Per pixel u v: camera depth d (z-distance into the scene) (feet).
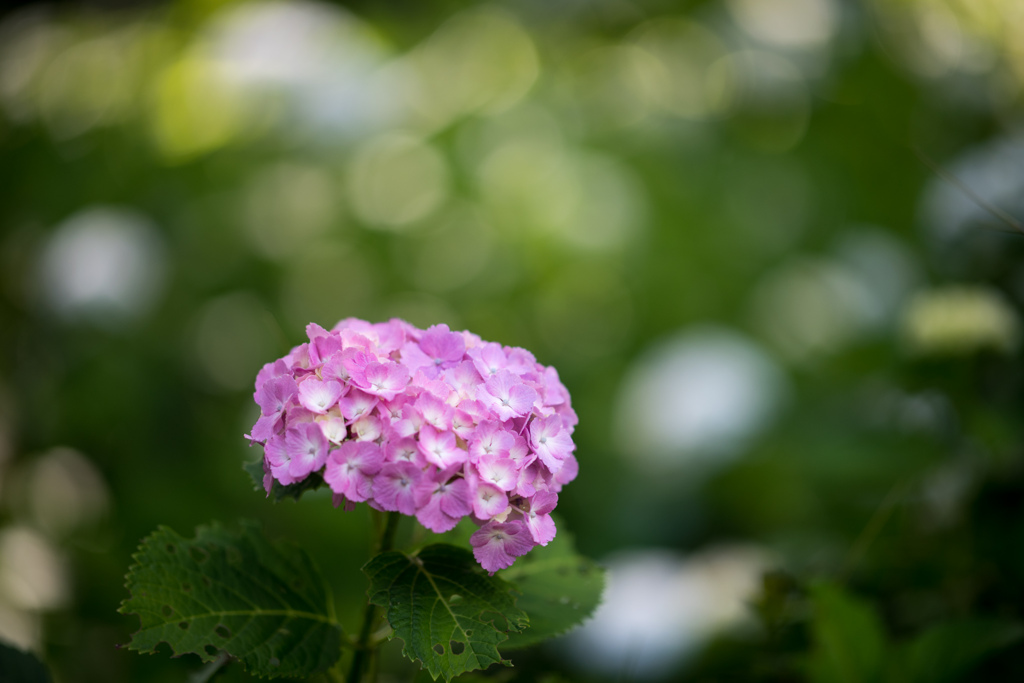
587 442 6.98
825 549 5.46
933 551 4.76
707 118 8.25
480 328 7.55
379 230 7.72
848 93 8.29
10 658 3.88
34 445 7.31
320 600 3.81
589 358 7.57
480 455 3.57
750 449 6.07
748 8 8.59
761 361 6.57
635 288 7.68
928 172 7.29
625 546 6.20
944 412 5.14
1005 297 5.36
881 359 6.83
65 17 9.13
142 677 5.15
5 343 7.82
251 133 7.82
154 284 7.38
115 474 6.82
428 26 8.63
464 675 3.99
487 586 3.66
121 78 8.57
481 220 7.72
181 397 7.20
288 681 4.16
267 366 3.70
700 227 7.70
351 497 3.54
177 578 3.73
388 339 3.72
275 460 3.58
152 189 7.86
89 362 7.17
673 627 4.89
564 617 3.89
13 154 8.49
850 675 4.20
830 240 7.89
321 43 8.03
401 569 3.67
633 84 8.36
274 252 7.73
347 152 7.62
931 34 8.55
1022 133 6.56
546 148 7.87
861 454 5.28
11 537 6.51
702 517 6.20
